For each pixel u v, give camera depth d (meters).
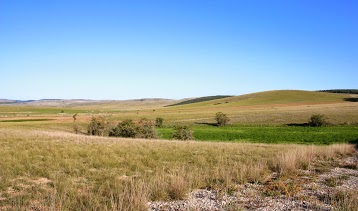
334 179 14.16
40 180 13.29
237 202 10.48
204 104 173.88
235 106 139.25
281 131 59.19
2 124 63.91
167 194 11.26
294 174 15.42
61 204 9.50
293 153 19.38
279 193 11.56
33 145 22.95
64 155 19.08
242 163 18.34
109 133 47.50
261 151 23.88
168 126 75.00
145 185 11.50
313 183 13.47
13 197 10.48
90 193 10.75
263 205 10.12
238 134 54.91
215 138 50.19
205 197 11.22
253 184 13.23
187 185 12.30
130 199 9.67
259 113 95.31
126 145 25.59
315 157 20.97
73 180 13.27
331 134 51.38
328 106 109.94
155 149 23.66
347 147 25.31
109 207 9.52
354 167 17.64
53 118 88.50
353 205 9.48
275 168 16.59
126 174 14.80
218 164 17.20
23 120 80.56
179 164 17.53
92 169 15.91
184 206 10.05
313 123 67.69
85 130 59.91
